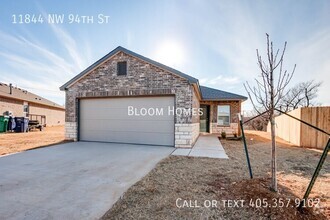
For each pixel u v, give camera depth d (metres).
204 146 8.58
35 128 18.33
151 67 8.68
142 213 2.75
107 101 9.55
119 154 6.77
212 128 14.41
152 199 3.19
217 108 14.41
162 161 5.76
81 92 9.78
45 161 5.76
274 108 3.41
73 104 9.94
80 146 8.38
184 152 7.15
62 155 6.59
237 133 13.80
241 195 3.24
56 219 2.61
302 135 9.02
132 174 4.55
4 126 15.06
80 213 2.76
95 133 9.70
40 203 3.06
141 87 8.79
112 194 3.41
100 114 9.66
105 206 2.97
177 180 4.11
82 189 3.63
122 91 9.07
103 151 7.30
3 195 3.36
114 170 4.86
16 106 20.11
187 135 8.10
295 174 4.63
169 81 8.40
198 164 5.45
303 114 9.02
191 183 3.93
